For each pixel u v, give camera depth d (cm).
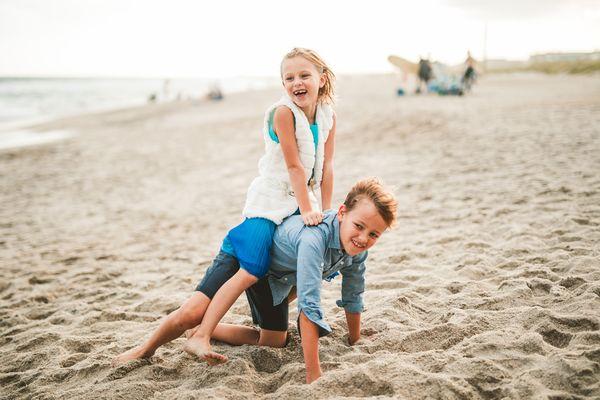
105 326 305
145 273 435
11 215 745
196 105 2739
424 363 207
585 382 177
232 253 227
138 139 1545
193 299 221
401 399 178
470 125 1043
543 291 273
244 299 324
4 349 291
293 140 226
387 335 242
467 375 193
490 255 351
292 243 216
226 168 996
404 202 561
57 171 1101
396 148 928
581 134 792
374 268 363
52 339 293
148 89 7556
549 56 5694
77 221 688
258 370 228
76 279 429
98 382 223
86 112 3084
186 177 947
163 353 254
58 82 11981
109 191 880
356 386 192
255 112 1994
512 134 880
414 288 309
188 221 636
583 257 308
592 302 239
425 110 1377
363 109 1553
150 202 773
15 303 375
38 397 219
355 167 807
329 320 275
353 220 207
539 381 182
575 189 495
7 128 2284
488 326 237
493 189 554
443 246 391
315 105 240
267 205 230
